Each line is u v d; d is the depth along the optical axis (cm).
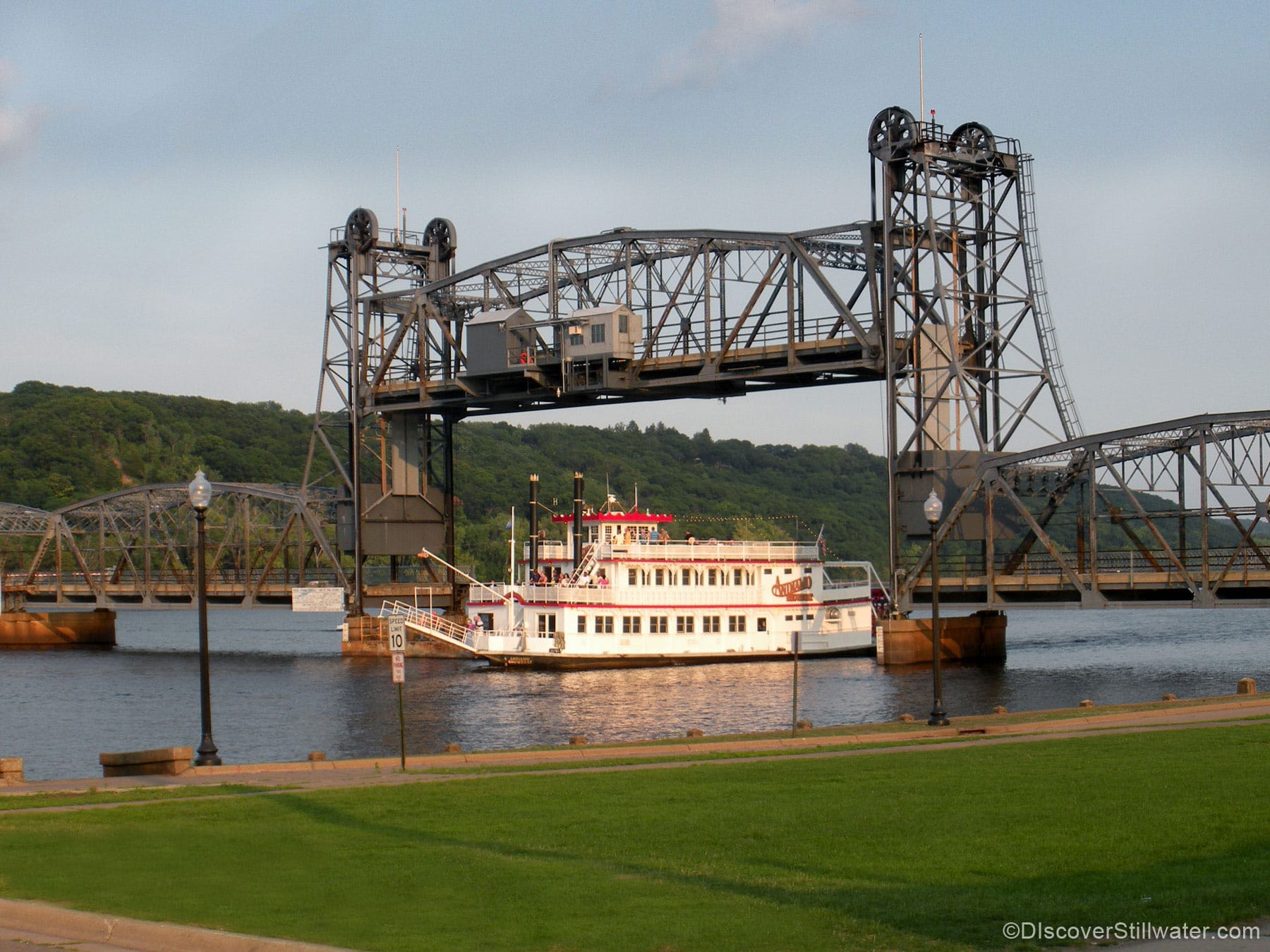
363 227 15488
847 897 2572
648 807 3562
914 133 11406
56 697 11025
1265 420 9519
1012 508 11650
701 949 2266
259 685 11669
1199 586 9725
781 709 8938
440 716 9112
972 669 11369
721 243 12775
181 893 2722
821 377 12706
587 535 12531
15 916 2598
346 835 3300
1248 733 4572
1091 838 2984
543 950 2275
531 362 13562
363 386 15562
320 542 15675
